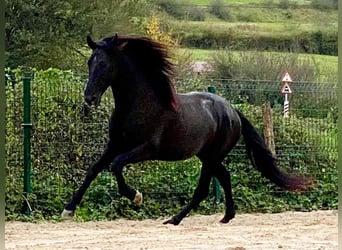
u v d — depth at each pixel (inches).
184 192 612.1
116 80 430.6
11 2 1235.2
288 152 644.7
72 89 592.4
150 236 474.9
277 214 611.2
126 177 604.1
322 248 413.7
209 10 1496.1
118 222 568.7
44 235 486.0
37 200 583.5
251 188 635.5
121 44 432.1
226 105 496.4
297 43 1392.7
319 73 1093.8
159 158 453.1
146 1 1354.6
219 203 617.9
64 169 591.8
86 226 542.6
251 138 510.3
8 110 583.5
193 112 462.6
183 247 418.0
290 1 1504.7
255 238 464.1
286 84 654.5
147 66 436.5
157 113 437.1
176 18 1451.8
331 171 652.1
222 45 1421.0
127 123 431.8
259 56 1123.3
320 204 645.3
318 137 652.1
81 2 1273.4
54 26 1251.8
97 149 595.2
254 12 1505.9
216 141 491.2
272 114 643.5
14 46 1237.1
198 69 1140.5
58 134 590.9
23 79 580.1
